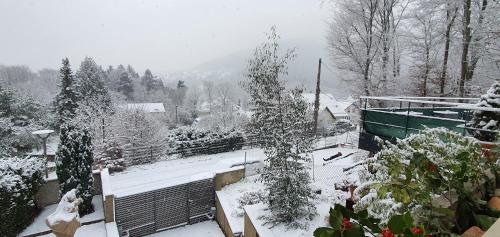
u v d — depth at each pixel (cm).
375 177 270
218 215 1064
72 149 968
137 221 992
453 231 161
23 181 908
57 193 1080
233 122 3189
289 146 682
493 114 527
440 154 222
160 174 1373
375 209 220
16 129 2045
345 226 130
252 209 747
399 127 655
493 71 1166
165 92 6188
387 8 1619
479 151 233
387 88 1599
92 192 1023
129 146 1620
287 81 691
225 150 1792
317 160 1314
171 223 1044
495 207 171
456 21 1348
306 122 707
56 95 2858
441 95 1456
